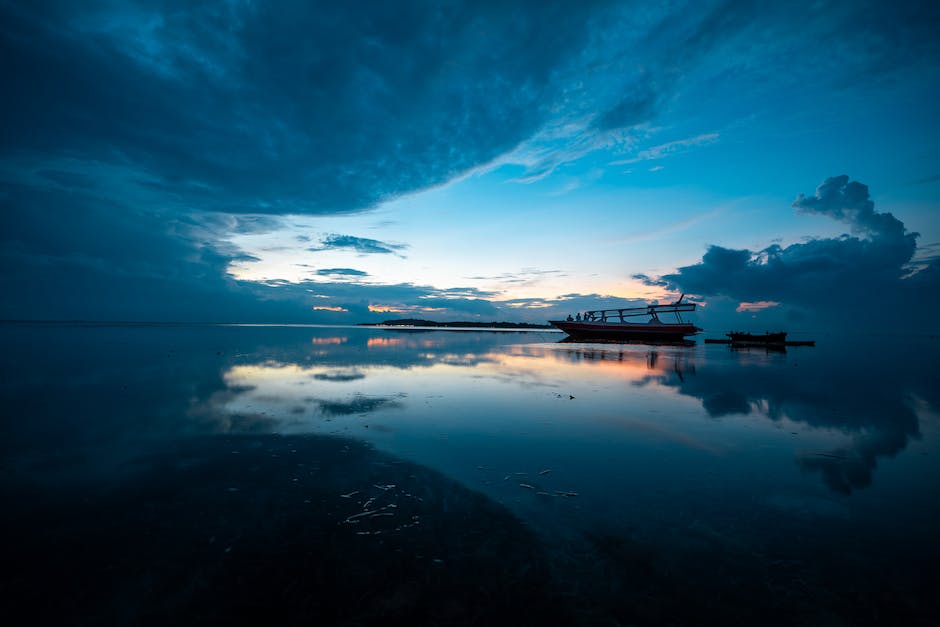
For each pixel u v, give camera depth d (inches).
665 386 618.5
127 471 263.4
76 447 306.3
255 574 165.0
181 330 3006.9
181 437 332.8
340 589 157.6
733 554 183.8
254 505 220.7
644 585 162.6
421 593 156.0
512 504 227.8
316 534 194.2
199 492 235.1
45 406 428.8
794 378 732.7
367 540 190.1
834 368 919.0
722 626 141.8
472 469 276.5
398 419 396.8
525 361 987.9
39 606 145.9
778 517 218.1
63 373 650.2
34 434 335.9
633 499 236.4
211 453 297.0
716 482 261.9
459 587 159.8
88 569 165.8
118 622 140.1
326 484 248.5
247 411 418.6
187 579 161.3
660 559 179.6
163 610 145.7
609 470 279.1
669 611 148.6
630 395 537.6
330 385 572.1
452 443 328.8
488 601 152.6
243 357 926.4
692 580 165.8
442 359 975.6
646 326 2662.4
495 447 321.1
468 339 2237.9
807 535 200.7
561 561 177.0
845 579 167.3
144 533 192.1
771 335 1987.0
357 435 344.5
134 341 1443.2
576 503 230.4
